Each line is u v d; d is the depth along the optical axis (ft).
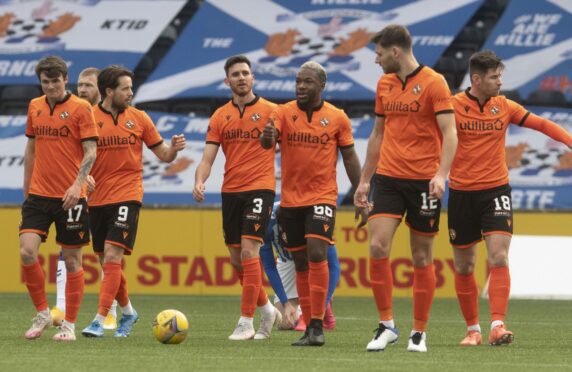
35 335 93.81
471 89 92.07
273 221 107.76
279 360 76.54
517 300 165.89
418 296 84.23
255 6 183.93
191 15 185.26
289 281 111.04
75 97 92.22
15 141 180.86
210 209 170.30
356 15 182.60
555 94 181.27
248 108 96.02
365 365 73.31
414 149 83.15
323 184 90.27
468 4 181.37
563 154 176.14
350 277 167.84
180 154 179.22
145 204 175.83
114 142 97.45
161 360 76.33
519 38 182.60
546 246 167.94
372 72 181.88
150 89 184.03
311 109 90.58
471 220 92.27
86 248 169.07
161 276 170.09
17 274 171.32
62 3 185.16
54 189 92.22
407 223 84.43
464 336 103.14
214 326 114.73
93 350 83.76
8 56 183.93
